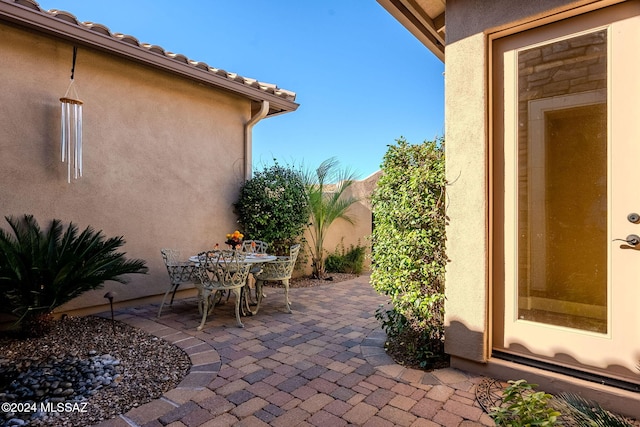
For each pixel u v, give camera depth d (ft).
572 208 9.11
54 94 15.01
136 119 17.56
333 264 28.63
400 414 8.19
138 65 17.61
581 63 8.94
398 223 11.42
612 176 8.52
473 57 10.04
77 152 15.34
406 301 11.12
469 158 10.07
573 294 9.04
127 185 17.24
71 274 13.01
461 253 10.19
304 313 16.79
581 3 8.52
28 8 13.02
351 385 9.57
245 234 22.49
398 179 11.62
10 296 12.46
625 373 8.27
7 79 13.87
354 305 18.37
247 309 16.42
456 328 10.28
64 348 12.01
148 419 7.97
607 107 8.61
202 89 20.40
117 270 14.11
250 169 22.88
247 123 22.66
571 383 8.61
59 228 14.93
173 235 19.04
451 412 8.26
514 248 9.82
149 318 15.64
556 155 9.30
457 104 10.34
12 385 9.38
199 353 11.73
